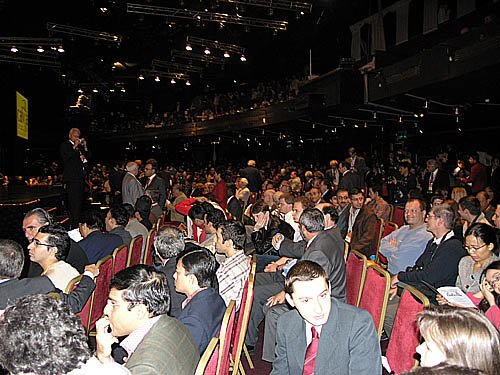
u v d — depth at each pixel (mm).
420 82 8820
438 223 3588
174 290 2951
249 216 7086
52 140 21688
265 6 14367
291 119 15672
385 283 2732
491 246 2986
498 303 2201
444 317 1182
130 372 1392
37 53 17688
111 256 3451
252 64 24234
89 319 3061
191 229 6348
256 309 3732
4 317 1191
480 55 7219
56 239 2877
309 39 19906
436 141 15695
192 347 1782
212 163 27969
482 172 8250
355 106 11688
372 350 1868
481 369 1095
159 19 19422
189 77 24328
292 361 1961
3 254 2381
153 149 32844
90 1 17375
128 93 31844
